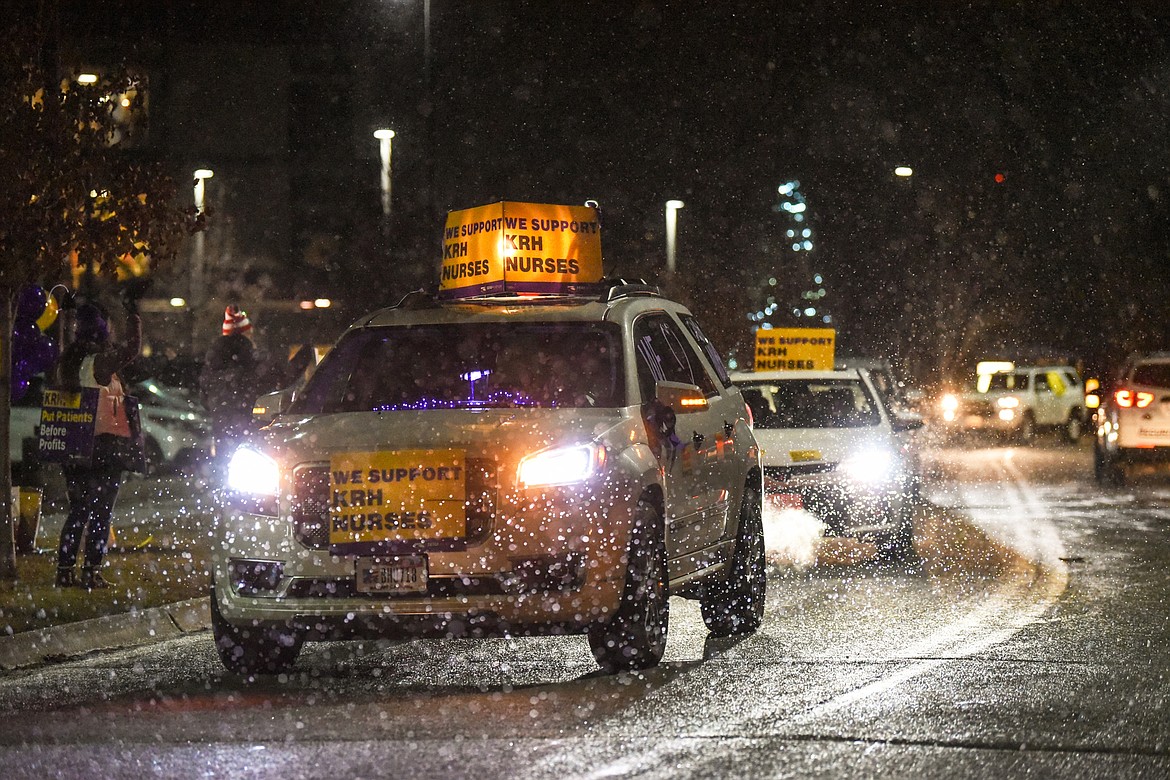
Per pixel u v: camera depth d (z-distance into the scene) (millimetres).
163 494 32812
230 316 22469
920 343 68125
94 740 9516
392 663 12500
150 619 15062
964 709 10297
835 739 9344
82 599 15852
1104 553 21000
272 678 11859
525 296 13969
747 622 14055
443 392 12695
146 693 11352
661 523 12008
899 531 20547
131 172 17484
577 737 9406
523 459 11156
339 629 11062
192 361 43969
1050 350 67688
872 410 21781
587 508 11188
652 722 9867
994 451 51719
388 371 12852
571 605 11102
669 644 13500
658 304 14305
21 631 13672
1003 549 21734
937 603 16203
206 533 23203
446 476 11023
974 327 68625
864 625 14625
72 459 16469
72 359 16688
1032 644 13266
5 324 17703
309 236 80062
